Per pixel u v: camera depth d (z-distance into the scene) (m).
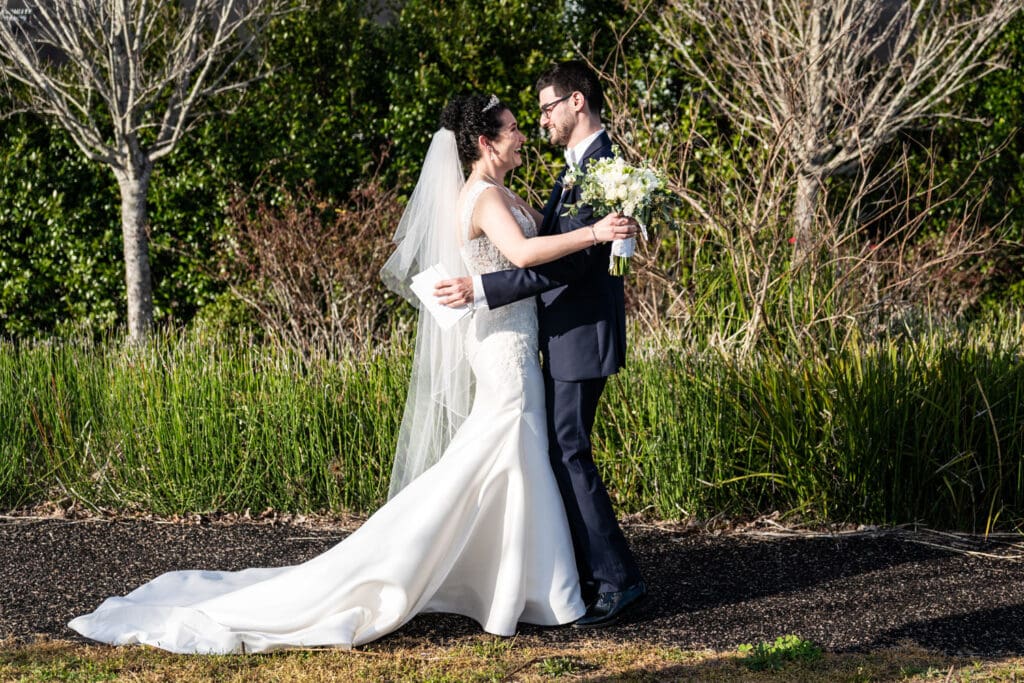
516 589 3.58
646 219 3.41
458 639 3.58
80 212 7.94
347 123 8.00
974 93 7.66
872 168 7.84
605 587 3.70
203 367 5.50
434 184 3.85
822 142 6.36
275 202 7.67
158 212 7.86
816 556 4.43
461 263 3.85
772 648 3.37
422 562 3.55
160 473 5.26
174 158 7.85
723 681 3.16
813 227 6.03
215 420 5.25
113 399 5.48
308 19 7.88
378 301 7.03
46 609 3.93
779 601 3.92
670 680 3.18
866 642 3.50
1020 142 7.62
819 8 6.14
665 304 6.45
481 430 3.65
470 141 3.76
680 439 4.96
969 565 4.28
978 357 4.94
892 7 7.08
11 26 6.46
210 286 7.86
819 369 5.09
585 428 3.77
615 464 5.10
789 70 6.21
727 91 7.38
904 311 6.07
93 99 7.69
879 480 4.79
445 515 3.58
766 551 4.51
